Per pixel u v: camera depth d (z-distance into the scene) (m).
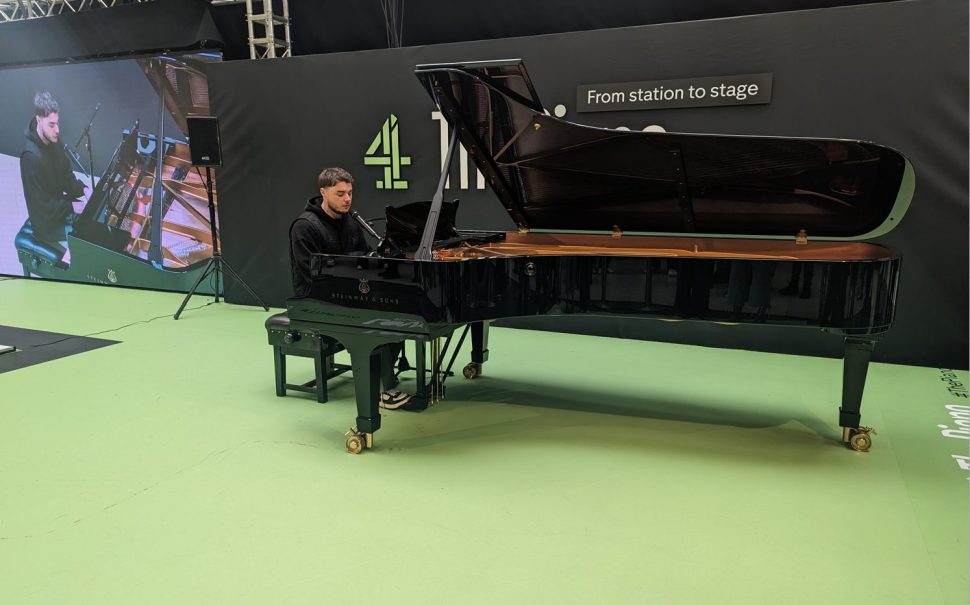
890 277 2.84
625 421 3.52
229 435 3.32
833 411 3.66
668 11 5.59
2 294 7.14
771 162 3.00
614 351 4.91
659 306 3.01
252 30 6.33
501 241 4.05
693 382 4.18
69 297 6.98
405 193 5.75
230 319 5.96
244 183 6.39
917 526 2.46
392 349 3.80
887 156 2.75
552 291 3.09
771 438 3.29
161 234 7.14
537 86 5.12
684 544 2.34
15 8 7.68
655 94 4.77
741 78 4.54
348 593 2.07
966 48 4.03
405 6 6.32
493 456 3.07
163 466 2.97
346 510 2.58
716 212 3.48
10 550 2.32
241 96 6.19
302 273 3.47
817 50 4.36
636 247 3.73
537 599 2.04
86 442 3.24
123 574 2.18
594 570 2.18
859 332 2.86
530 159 3.40
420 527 2.46
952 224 4.26
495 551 2.30
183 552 2.30
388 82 5.61
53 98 7.31
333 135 5.92
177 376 4.29
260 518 2.53
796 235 3.43
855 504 2.62
